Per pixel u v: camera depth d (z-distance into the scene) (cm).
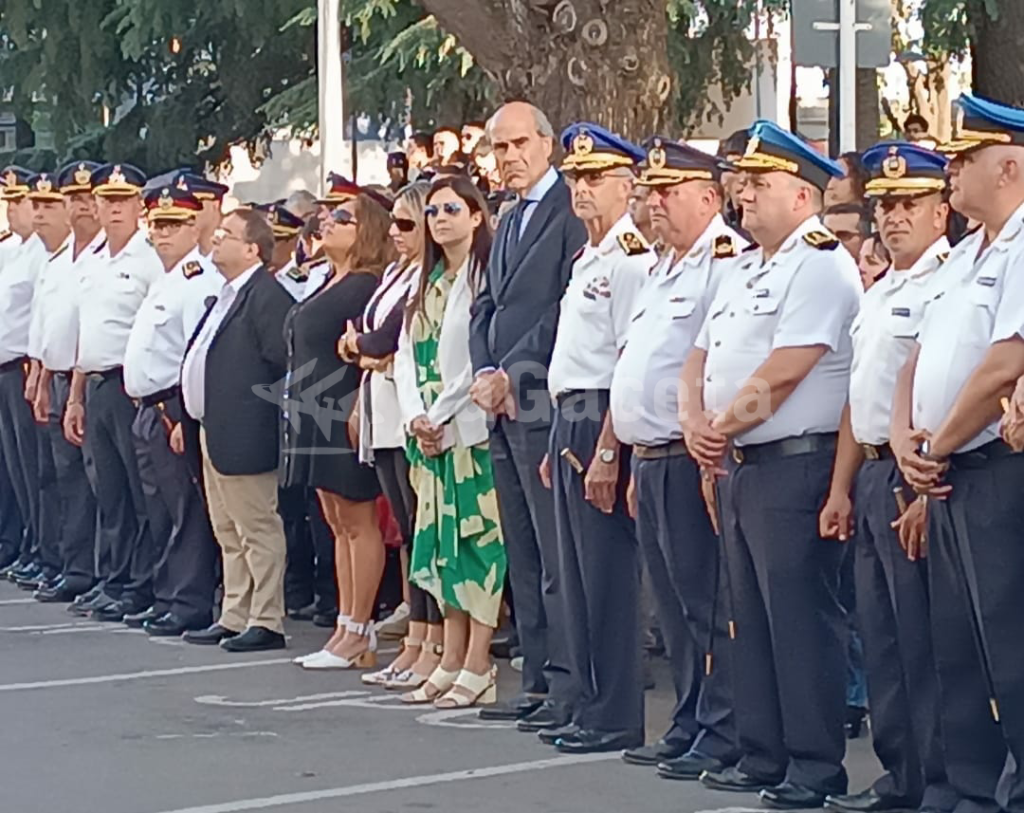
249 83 1959
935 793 584
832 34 857
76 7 1889
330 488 848
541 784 655
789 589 608
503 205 838
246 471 908
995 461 542
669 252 663
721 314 620
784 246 610
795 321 598
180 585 962
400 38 1558
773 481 605
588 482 678
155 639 953
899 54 1583
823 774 617
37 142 2177
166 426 951
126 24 1864
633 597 694
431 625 813
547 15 912
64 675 865
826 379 603
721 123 1750
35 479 1133
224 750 716
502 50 934
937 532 558
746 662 631
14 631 982
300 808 632
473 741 721
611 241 680
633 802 628
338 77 1424
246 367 905
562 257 719
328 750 712
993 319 543
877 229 629
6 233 1183
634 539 689
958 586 558
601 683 698
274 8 1838
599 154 681
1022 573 544
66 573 1079
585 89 906
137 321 966
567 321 688
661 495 647
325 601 991
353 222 859
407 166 1021
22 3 1884
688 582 649
